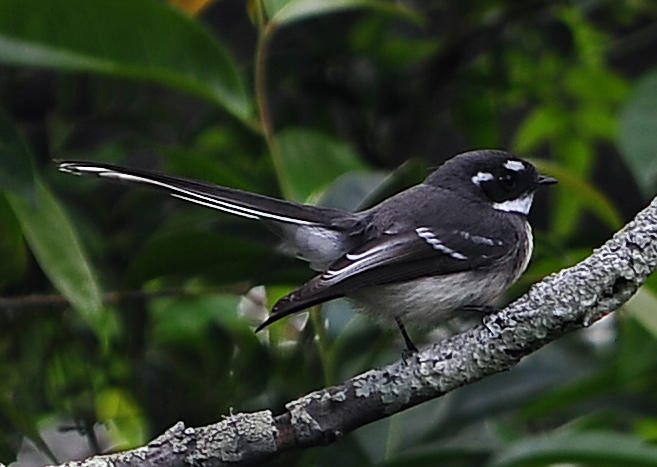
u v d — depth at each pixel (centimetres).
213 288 920
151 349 1036
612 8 1206
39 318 991
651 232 616
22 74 1059
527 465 785
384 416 634
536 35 1166
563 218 1163
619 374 880
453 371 632
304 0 874
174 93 1154
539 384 965
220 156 1082
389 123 1157
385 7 921
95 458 610
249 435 615
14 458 882
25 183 762
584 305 619
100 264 1012
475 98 1177
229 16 1203
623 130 899
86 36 841
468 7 1145
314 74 1130
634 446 764
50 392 998
